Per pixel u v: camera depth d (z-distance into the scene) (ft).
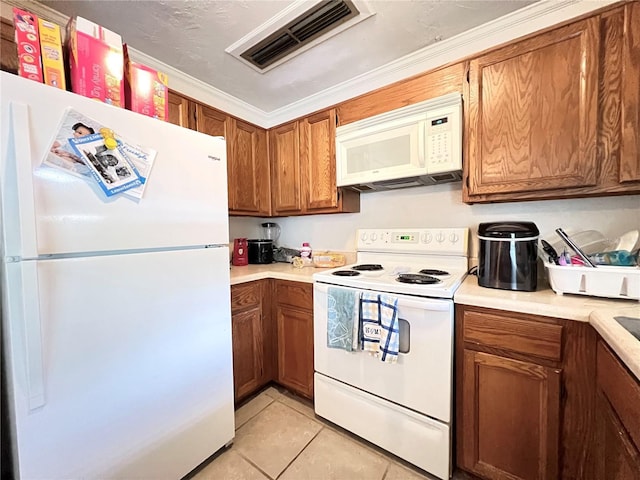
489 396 3.70
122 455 3.16
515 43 4.07
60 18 4.20
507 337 3.51
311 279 5.44
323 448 4.61
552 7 4.29
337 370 4.91
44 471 2.61
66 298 2.70
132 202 3.20
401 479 4.04
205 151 4.02
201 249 3.99
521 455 3.51
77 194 2.76
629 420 2.21
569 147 3.75
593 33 3.54
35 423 2.55
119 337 3.11
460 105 4.53
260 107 7.64
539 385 3.36
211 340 4.14
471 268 5.44
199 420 4.00
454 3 4.23
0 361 2.68
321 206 6.59
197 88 6.32
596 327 2.79
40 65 2.84
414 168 4.97
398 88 5.26
